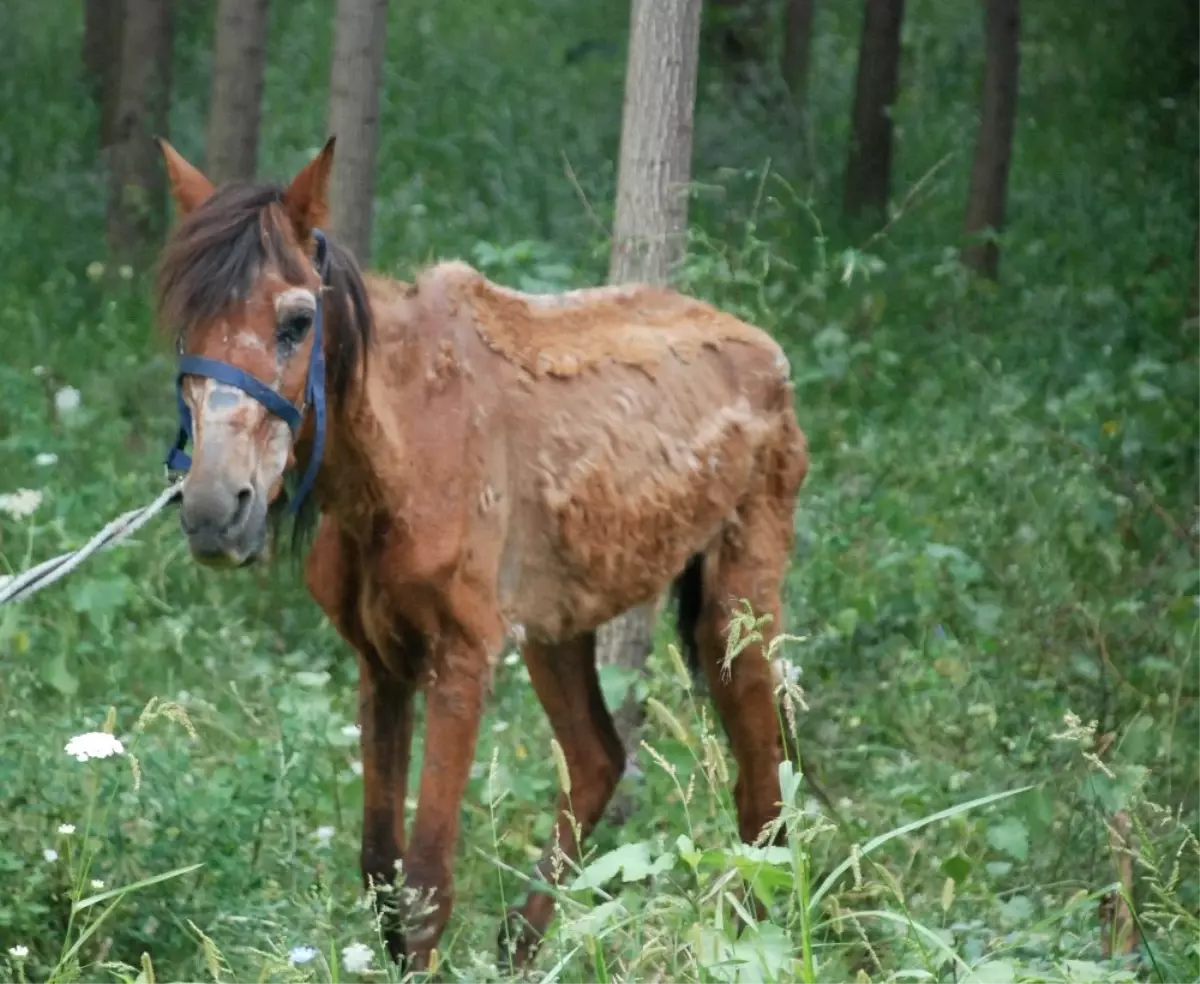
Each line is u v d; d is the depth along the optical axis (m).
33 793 7.96
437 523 7.58
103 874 7.61
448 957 7.48
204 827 7.97
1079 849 8.64
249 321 6.78
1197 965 6.99
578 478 8.19
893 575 12.10
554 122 23.58
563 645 9.08
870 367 16.22
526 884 8.60
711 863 6.21
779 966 5.82
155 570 11.45
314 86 24.88
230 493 6.65
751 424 9.14
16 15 25.80
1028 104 26.55
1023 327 17.84
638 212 10.68
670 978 6.21
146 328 15.70
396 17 28.12
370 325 7.30
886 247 19.84
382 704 7.97
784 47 24.75
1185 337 17.62
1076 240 21.30
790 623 11.05
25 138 21.17
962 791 9.42
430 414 7.66
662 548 8.69
